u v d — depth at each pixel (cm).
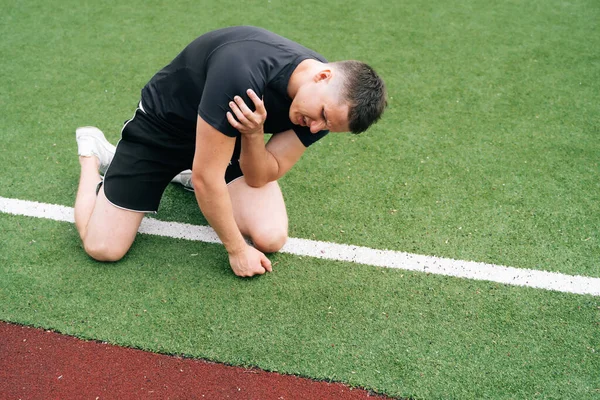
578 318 204
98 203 218
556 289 215
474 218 247
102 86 332
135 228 221
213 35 185
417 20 418
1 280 211
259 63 169
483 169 277
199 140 169
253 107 168
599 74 357
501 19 421
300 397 177
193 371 184
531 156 286
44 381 179
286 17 417
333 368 185
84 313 200
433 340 196
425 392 179
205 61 182
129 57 362
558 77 353
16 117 302
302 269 221
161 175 220
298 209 251
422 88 339
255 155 196
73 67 350
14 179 260
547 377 185
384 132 301
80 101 318
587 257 229
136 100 321
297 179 268
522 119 315
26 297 205
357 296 211
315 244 233
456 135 300
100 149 252
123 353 188
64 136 290
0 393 175
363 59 367
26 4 423
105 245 213
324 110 163
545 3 445
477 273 221
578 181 270
